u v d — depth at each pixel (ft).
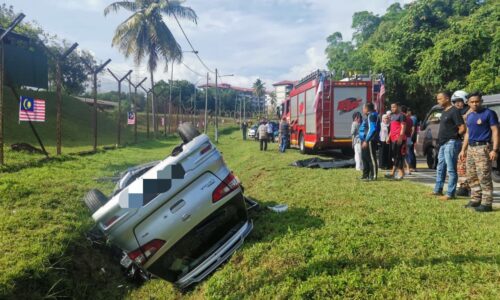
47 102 107.55
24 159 41.70
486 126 20.17
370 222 19.03
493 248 14.83
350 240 16.42
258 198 26.48
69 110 110.93
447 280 12.53
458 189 24.81
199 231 17.02
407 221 18.90
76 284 17.58
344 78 53.36
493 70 81.41
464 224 18.08
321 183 30.04
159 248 15.96
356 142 37.01
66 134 85.40
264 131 70.59
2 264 15.99
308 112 56.18
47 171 35.40
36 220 21.16
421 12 104.58
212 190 16.71
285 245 16.83
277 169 39.99
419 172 38.14
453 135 23.16
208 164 16.74
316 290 12.78
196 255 17.31
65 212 23.26
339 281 12.98
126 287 19.02
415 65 100.48
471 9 111.65
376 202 22.91
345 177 32.76
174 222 16.01
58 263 17.40
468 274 12.75
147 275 18.90
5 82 46.29
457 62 87.15
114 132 109.40
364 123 31.65
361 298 12.09
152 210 15.81
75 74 138.62
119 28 114.32
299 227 19.06
